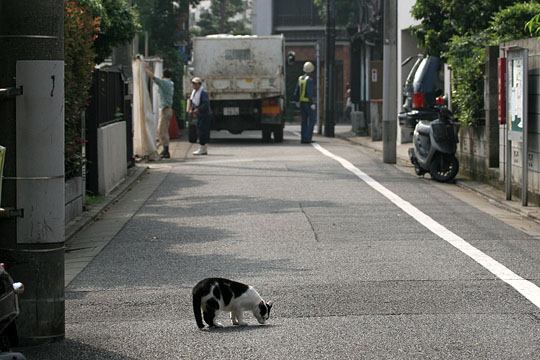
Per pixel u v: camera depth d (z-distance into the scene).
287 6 96.62
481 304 12.85
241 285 11.97
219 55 50.09
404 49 48.38
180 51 67.06
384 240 18.23
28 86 10.88
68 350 10.95
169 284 14.62
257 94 49.34
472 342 10.97
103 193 25.52
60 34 10.99
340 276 14.88
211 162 36.59
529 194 22.89
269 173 31.77
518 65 22.30
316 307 12.82
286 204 23.73
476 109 27.98
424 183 28.45
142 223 21.25
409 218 21.11
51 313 11.20
